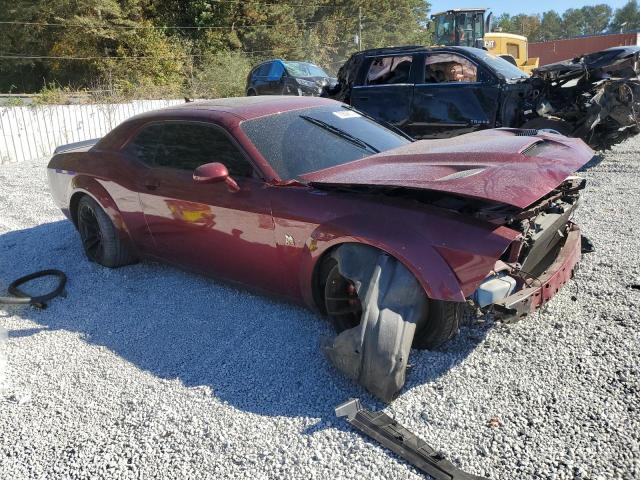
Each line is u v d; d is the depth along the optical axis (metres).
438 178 2.91
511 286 2.83
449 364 3.12
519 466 2.37
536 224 3.16
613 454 2.37
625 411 2.62
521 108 7.73
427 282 2.82
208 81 29.05
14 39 28.84
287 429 2.74
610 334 3.28
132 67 27.75
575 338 3.28
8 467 2.64
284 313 3.90
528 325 3.47
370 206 3.15
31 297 4.40
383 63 8.70
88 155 4.95
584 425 2.56
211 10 32.78
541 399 2.77
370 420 2.68
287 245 3.44
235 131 3.81
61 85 28.44
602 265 4.32
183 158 4.15
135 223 4.55
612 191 6.80
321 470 2.46
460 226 2.87
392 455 2.50
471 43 20.84
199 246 4.08
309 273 3.35
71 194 5.09
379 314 2.83
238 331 3.72
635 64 7.54
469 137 3.97
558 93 7.90
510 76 7.76
